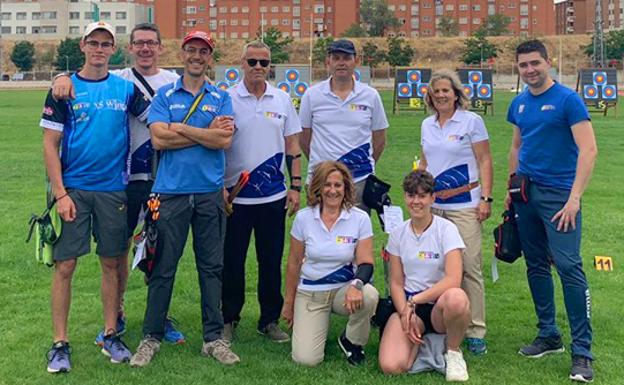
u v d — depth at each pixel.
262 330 5.46
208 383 4.44
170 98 4.79
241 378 4.53
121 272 5.27
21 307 5.94
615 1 111.00
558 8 121.06
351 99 5.60
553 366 4.77
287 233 8.65
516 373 4.64
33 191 11.49
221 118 4.74
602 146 17.75
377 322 4.99
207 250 4.91
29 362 4.77
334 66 5.53
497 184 12.24
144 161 5.21
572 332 4.65
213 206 4.86
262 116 5.21
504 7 90.00
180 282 6.75
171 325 5.35
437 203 5.33
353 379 4.52
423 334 4.78
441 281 4.73
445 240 4.83
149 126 4.79
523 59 4.74
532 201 4.86
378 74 66.88
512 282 6.84
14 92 50.78
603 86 31.05
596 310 5.89
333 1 88.62
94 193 4.72
